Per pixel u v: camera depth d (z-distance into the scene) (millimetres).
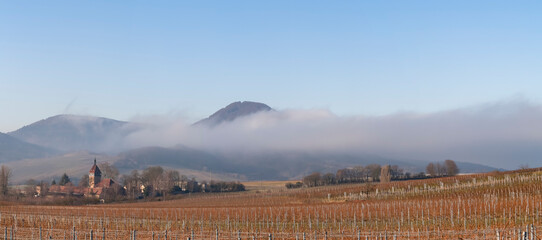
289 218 84812
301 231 69812
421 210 78875
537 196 86750
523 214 70875
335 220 79375
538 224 63031
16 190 198750
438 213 77000
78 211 105312
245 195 177250
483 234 55031
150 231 70375
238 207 109500
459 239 55625
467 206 78812
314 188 183375
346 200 115438
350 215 83062
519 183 106750
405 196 110438
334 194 131000
